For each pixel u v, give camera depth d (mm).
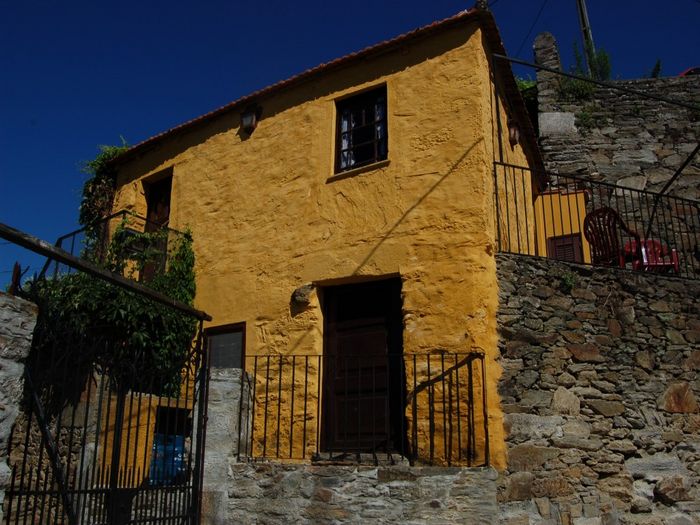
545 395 6836
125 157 11609
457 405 6727
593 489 6629
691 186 12016
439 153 7902
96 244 11266
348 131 8969
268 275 8781
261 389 8188
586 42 15734
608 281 7559
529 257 7398
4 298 3811
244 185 9586
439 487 6125
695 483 6965
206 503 6766
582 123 12875
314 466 6594
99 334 8594
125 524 5414
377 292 8000
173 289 9219
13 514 7000
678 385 7344
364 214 8188
